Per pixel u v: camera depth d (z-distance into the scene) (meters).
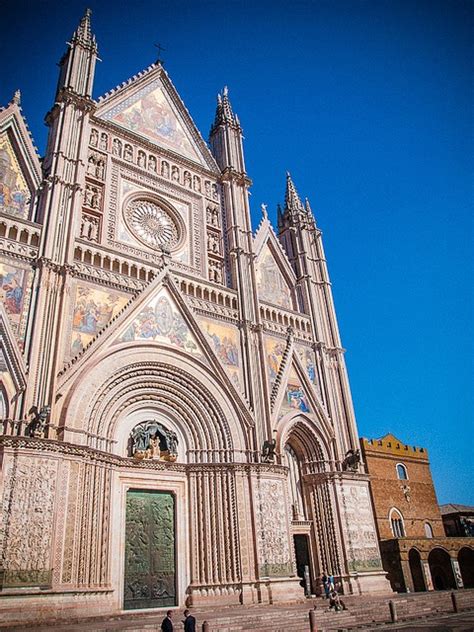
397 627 23.70
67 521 26.30
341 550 38.16
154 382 34.66
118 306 34.47
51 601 24.20
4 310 28.45
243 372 39.53
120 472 31.48
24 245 31.22
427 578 46.16
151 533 31.77
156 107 47.03
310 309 48.06
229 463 34.69
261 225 49.53
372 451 54.69
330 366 46.53
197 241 43.41
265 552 33.34
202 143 49.03
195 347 37.22
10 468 25.09
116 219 38.53
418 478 57.28
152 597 30.17
